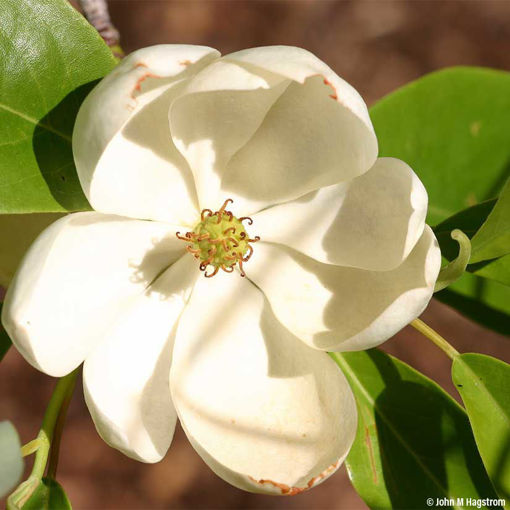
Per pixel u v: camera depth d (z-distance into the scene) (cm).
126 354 27
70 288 26
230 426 27
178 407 27
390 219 27
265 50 25
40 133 27
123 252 27
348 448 27
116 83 25
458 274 26
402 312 26
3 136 27
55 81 27
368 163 26
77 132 25
